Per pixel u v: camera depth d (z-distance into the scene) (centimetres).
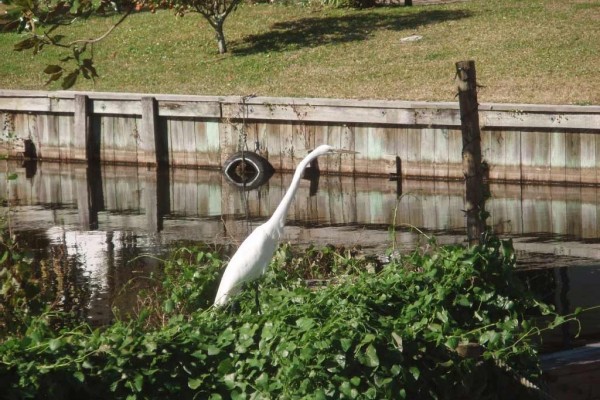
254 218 1733
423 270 661
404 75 2267
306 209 1797
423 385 593
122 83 2420
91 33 2834
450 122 1925
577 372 643
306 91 2223
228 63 2483
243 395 577
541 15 2628
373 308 622
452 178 1955
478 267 648
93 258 1402
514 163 1902
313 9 2875
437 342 593
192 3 2483
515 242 1509
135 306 1075
